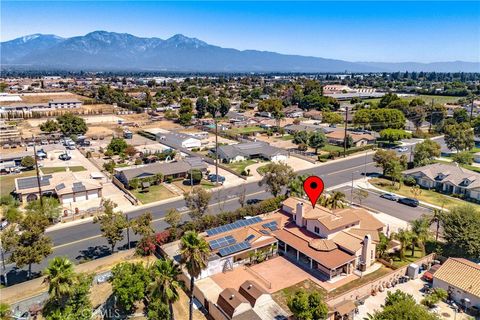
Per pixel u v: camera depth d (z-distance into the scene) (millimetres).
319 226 57156
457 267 47781
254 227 60625
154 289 37875
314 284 49781
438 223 60031
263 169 76875
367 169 105625
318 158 116438
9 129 154250
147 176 91562
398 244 60250
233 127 169875
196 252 38250
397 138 132375
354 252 52312
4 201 76250
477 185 81125
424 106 164750
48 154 118312
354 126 157250
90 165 108688
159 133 146625
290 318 41406
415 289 48062
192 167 98438
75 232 66125
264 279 51031
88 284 42469
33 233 47938
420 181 91500
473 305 43688
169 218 61156
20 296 46500
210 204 79250
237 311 41219
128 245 60469
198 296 46281
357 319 42188
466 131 117750
